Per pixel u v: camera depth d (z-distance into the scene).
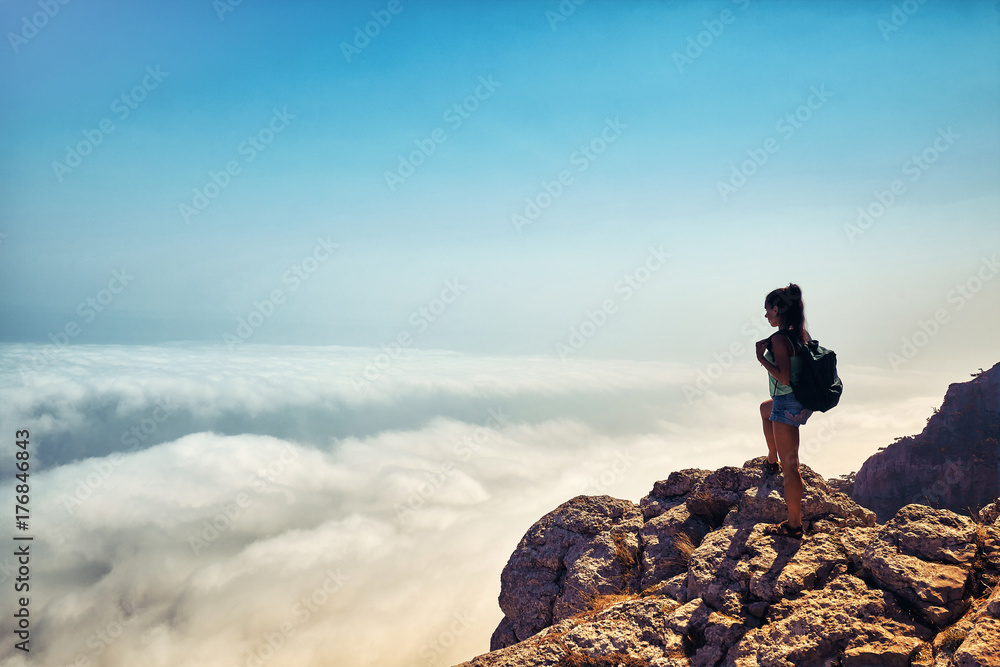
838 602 4.48
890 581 4.50
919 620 4.21
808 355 5.20
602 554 6.90
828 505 5.85
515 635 7.02
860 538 5.26
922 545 4.70
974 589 4.34
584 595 6.46
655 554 6.50
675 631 4.78
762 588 4.88
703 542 5.92
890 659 3.88
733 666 4.21
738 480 6.70
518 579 7.39
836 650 4.08
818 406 5.18
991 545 4.61
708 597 5.04
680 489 7.41
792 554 5.21
